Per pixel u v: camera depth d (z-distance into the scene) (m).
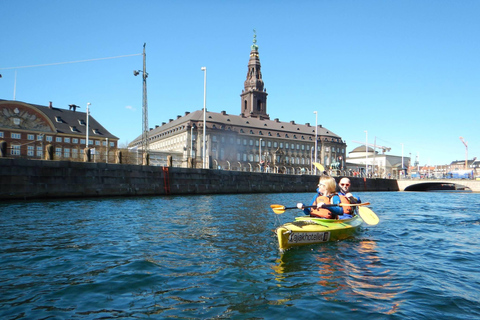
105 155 31.75
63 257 6.97
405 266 6.39
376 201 29.06
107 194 26.36
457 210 19.41
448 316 4.15
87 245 8.13
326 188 9.15
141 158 33.91
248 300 4.69
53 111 75.12
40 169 23.02
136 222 12.09
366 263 6.59
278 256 7.08
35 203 20.03
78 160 28.66
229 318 4.12
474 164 173.25
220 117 100.62
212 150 93.31
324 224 8.47
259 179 41.06
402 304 4.53
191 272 5.96
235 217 13.74
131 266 6.31
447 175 92.50
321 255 7.17
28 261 6.64
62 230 10.25
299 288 5.16
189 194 32.47
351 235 9.42
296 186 46.47
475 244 8.70
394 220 13.90
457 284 5.35
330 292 5.00
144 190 28.83
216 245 8.14
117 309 4.38
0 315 4.17
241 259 6.83
